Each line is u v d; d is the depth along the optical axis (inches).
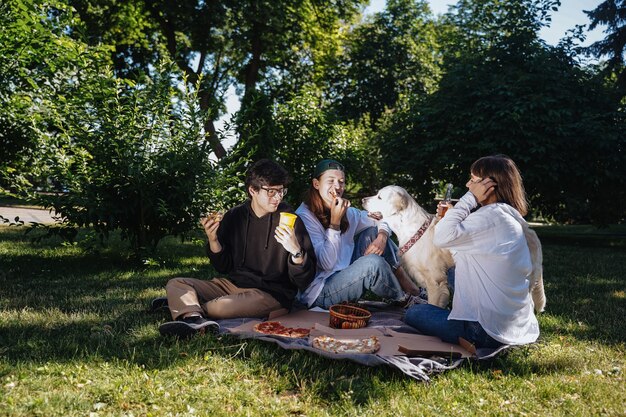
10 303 180.1
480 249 132.4
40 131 267.4
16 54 273.6
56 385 108.5
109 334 143.5
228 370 120.7
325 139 421.4
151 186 263.7
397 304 192.1
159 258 279.6
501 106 455.5
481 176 138.6
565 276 285.1
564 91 468.8
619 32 671.8
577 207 512.7
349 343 132.3
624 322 181.6
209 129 690.8
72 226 268.7
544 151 437.4
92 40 708.0
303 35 758.5
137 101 266.8
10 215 601.3
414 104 553.6
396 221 166.9
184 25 695.1
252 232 161.5
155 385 109.7
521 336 137.8
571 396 113.7
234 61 852.6
